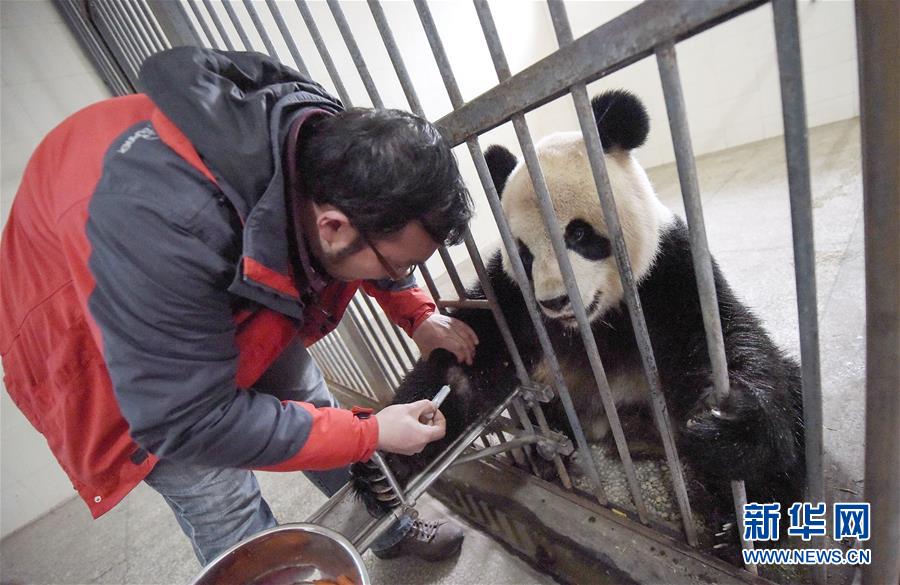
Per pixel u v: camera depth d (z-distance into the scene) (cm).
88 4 267
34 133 305
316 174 88
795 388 140
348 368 314
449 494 212
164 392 87
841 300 225
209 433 92
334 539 109
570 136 157
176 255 82
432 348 166
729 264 299
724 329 142
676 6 65
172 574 232
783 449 119
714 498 154
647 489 172
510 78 90
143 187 83
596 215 145
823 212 311
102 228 82
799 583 125
